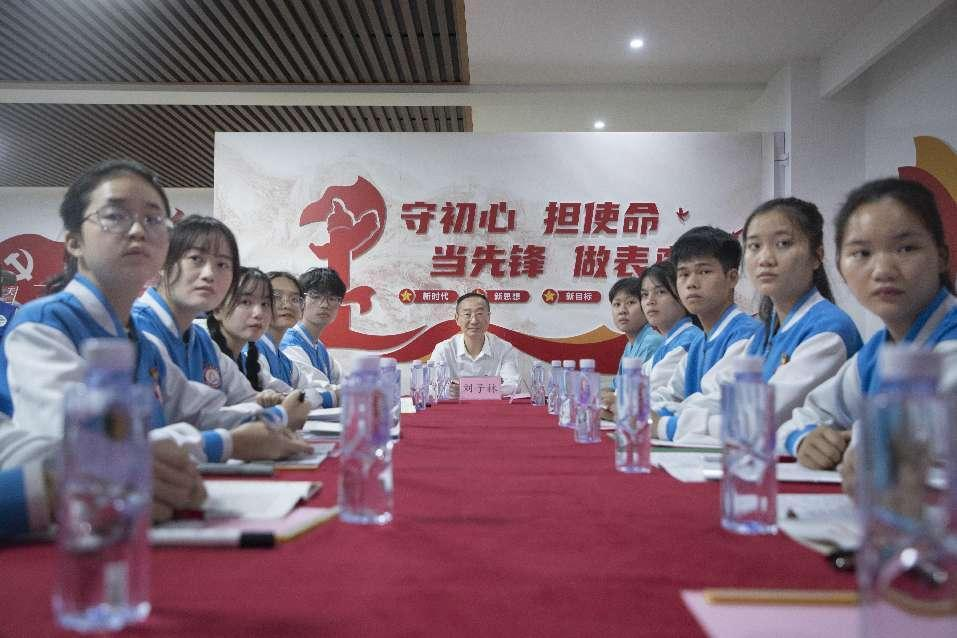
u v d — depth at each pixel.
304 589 0.62
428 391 3.37
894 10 3.84
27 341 1.25
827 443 1.27
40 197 7.80
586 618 0.55
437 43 4.56
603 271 4.96
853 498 0.97
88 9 4.00
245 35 4.38
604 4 4.01
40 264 7.78
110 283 1.42
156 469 0.83
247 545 0.75
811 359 1.83
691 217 4.93
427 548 0.76
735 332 2.46
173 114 5.59
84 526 0.52
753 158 4.88
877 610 0.47
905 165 4.21
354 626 0.53
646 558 0.73
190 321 2.02
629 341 4.45
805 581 0.65
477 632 0.52
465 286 4.99
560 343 4.97
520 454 1.60
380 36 4.32
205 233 1.92
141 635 0.51
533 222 4.99
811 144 4.69
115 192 1.38
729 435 0.87
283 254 4.97
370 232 5.00
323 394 2.87
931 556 0.45
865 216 1.41
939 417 0.46
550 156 4.99
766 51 4.61
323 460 1.41
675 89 5.14
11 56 4.61
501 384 3.95
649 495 1.09
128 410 0.55
